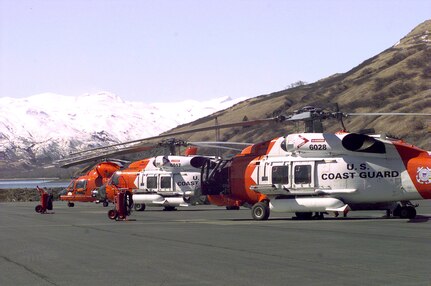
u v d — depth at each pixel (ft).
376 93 459.73
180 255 52.47
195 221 96.32
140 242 63.52
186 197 141.49
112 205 182.29
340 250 53.42
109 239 67.46
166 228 81.66
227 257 50.67
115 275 43.29
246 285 38.65
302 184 92.12
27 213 135.85
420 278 39.88
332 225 79.56
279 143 96.58
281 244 58.75
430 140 307.58
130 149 140.15
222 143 121.49
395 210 92.58
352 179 89.51
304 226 79.10
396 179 87.86
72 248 59.52
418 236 63.72
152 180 143.64
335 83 565.53
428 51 517.14
